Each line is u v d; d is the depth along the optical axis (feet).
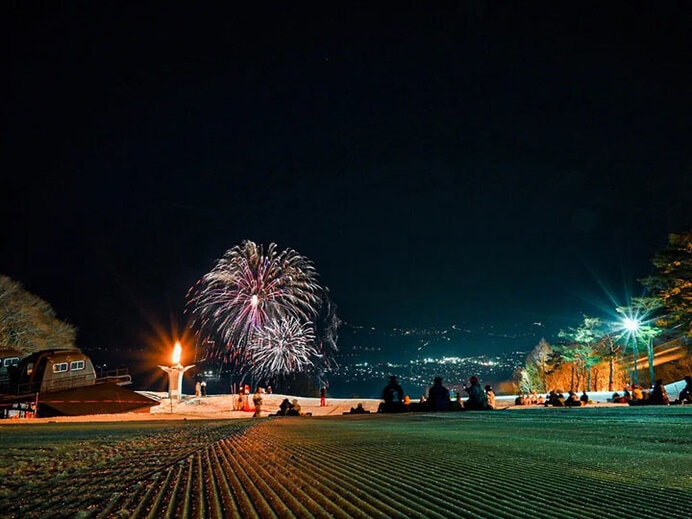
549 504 9.53
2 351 131.64
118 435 26.43
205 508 9.20
